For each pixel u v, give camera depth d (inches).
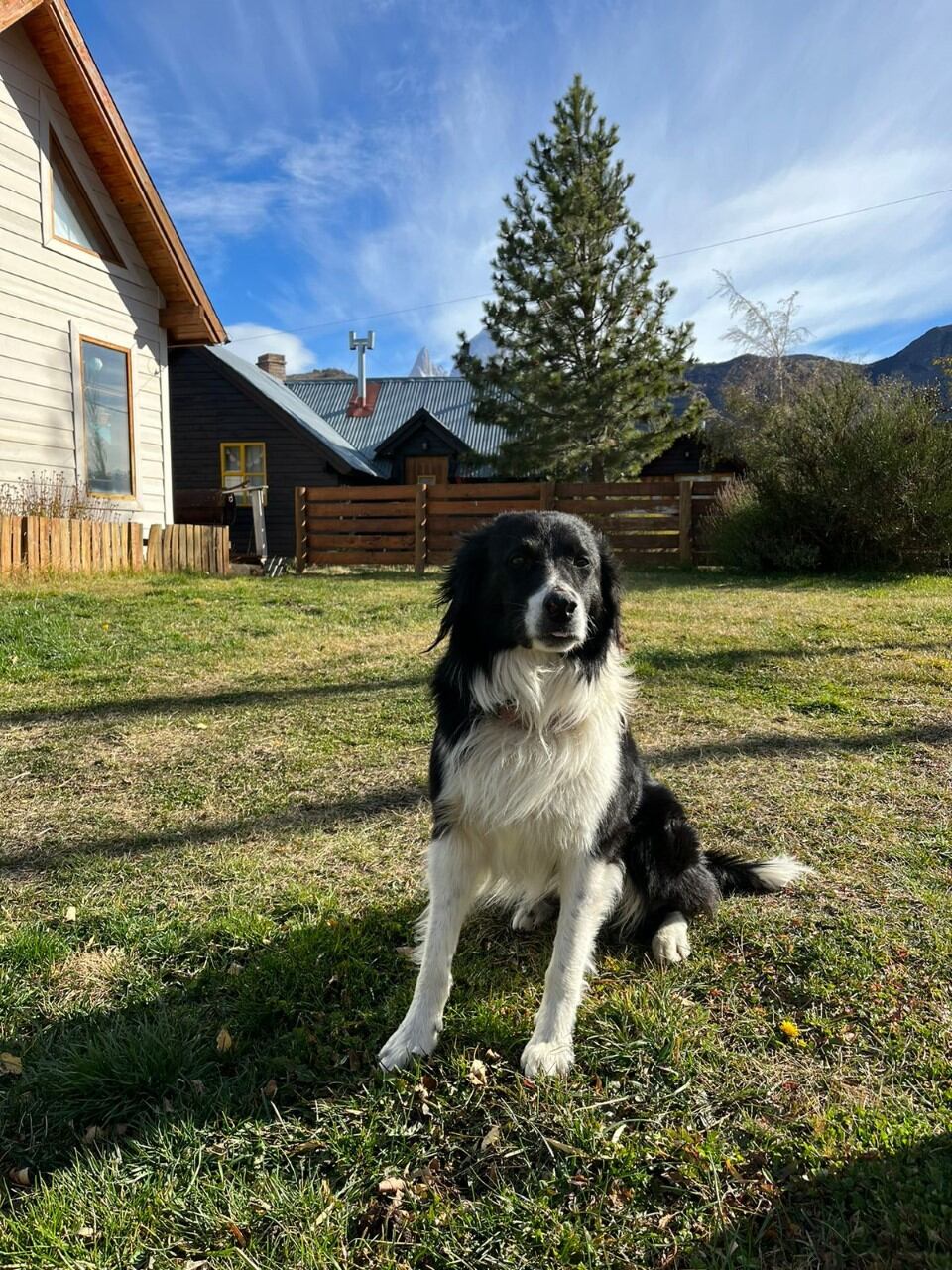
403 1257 63.2
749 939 105.3
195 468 961.5
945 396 562.6
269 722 191.3
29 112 407.5
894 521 474.3
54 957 100.3
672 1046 83.8
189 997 94.3
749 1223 64.6
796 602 362.3
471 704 99.8
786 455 506.3
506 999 95.7
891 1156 69.1
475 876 99.4
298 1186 69.1
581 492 543.8
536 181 837.2
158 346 514.9
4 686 218.4
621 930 111.1
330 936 104.3
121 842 133.0
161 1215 66.6
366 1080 81.0
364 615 330.3
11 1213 66.8
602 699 101.8
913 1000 91.0
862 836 132.3
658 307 846.5
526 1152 72.6
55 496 414.9
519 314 839.7
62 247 432.1
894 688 217.3
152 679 227.6
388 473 1077.8
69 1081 79.0
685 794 150.8
